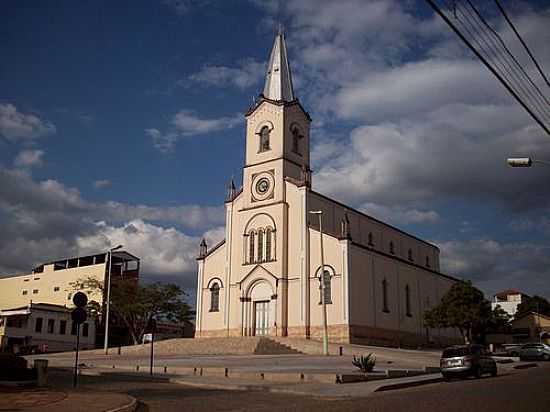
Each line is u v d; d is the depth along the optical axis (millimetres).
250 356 47250
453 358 30844
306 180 61656
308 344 51406
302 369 34844
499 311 73312
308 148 67625
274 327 59031
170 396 23031
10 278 95625
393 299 63656
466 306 60594
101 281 82250
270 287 60594
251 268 62219
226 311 63469
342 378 28438
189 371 34781
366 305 58531
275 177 63156
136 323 78062
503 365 43281
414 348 63875
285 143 64250
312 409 17500
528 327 86938
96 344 83250
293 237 60719
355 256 58312
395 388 26656
